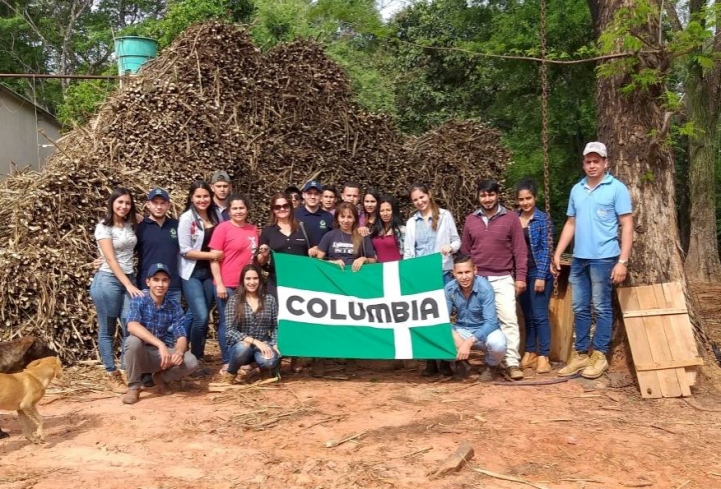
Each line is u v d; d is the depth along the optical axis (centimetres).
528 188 655
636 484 385
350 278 643
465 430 478
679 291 593
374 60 2233
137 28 2548
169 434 477
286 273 636
